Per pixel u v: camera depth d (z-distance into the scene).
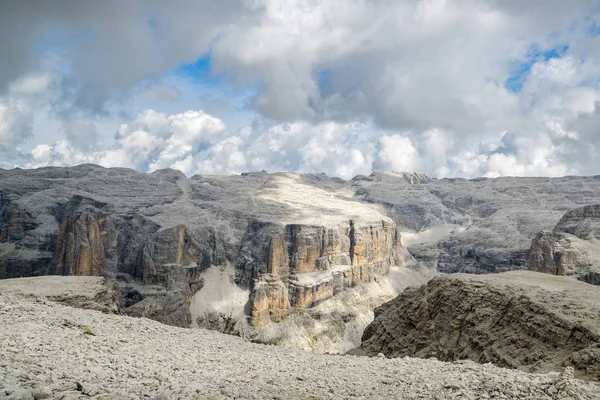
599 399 23.47
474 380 28.31
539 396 23.73
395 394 26.36
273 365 36.28
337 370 35.19
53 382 19.59
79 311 49.72
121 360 29.64
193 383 24.59
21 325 36.19
